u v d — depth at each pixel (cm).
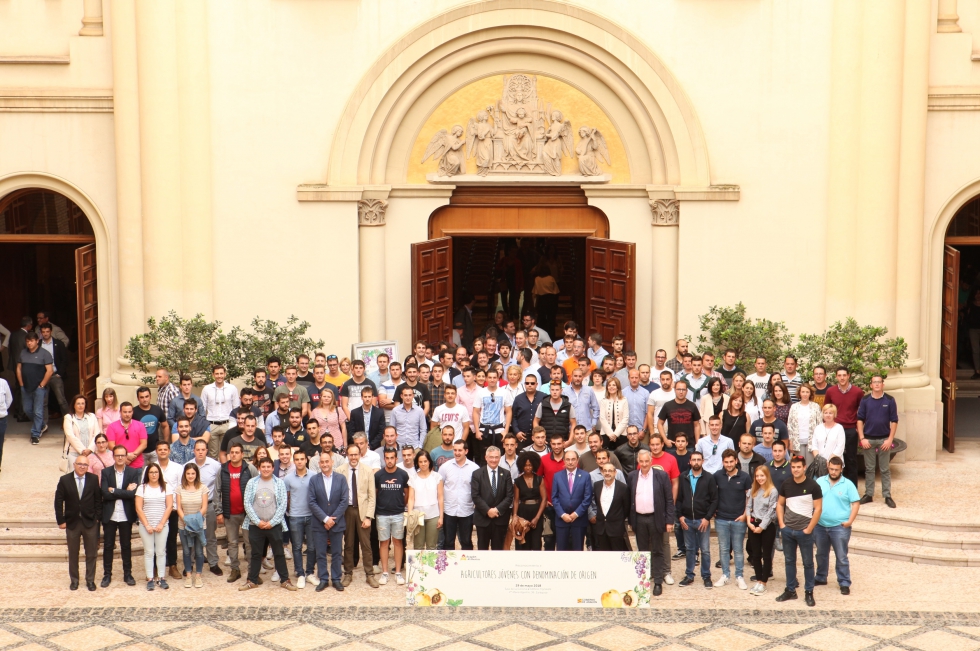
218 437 1669
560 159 1927
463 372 1647
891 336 1844
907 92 1816
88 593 1420
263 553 1441
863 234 1827
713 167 1870
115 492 1427
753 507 1412
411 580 1373
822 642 1284
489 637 1298
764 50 1841
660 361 1739
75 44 1891
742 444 1455
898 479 1744
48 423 2091
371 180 1917
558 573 1363
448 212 1969
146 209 1862
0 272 2394
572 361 1808
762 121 1853
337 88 1870
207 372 1780
